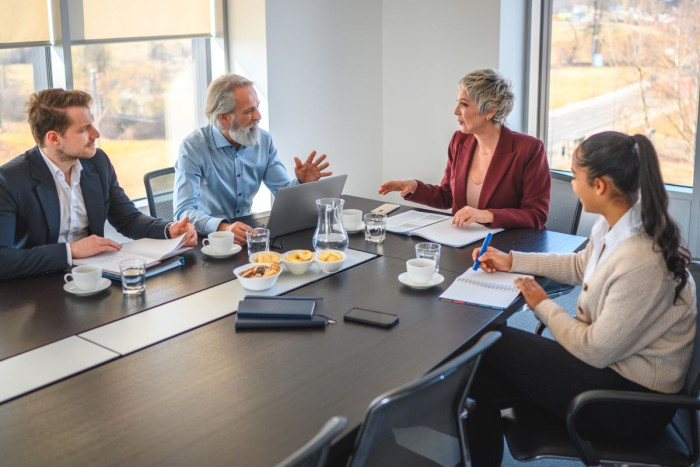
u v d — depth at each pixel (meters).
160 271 2.25
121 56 3.92
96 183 2.60
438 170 4.69
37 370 1.59
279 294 2.06
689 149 3.96
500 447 2.03
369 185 4.95
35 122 2.39
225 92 2.95
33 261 2.20
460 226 2.75
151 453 1.28
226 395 1.48
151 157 4.20
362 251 2.49
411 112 4.73
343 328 1.83
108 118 3.92
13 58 3.49
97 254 2.34
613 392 1.62
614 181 1.73
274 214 2.58
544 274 2.21
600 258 1.86
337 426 1.14
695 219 3.95
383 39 4.72
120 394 1.49
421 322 1.86
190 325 1.84
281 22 4.18
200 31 4.19
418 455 1.51
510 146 2.88
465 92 2.84
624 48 4.09
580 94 4.32
